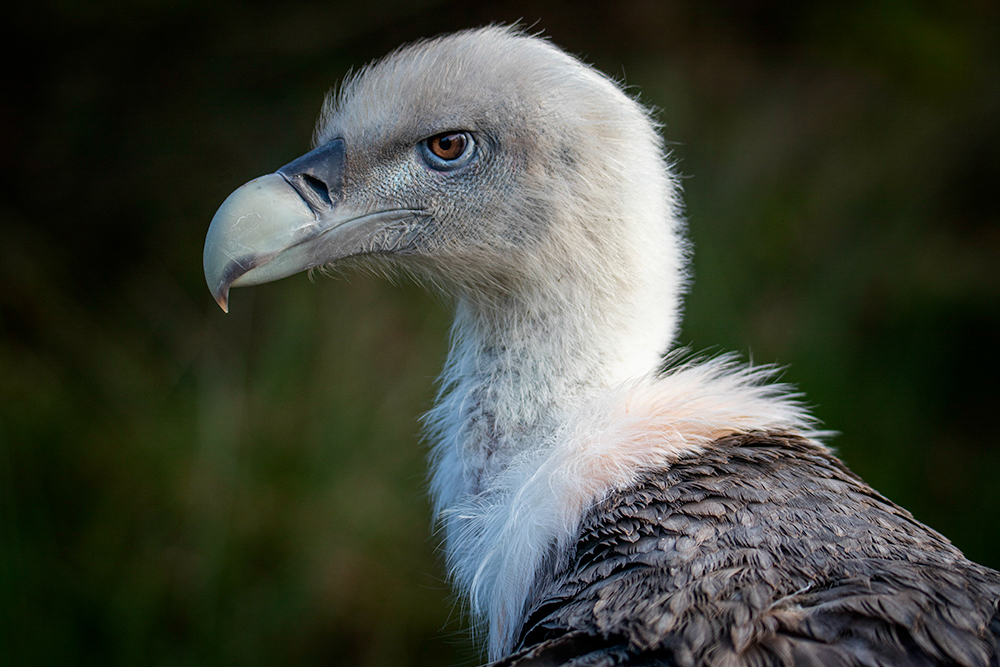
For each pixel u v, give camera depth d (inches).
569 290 208.5
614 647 149.1
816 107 504.1
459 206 213.2
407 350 398.3
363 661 331.3
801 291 437.7
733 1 529.7
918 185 481.1
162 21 473.4
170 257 456.8
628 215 209.0
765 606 147.3
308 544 346.3
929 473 395.9
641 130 218.7
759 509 167.0
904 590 150.3
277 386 392.8
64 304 448.5
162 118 480.4
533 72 211.5
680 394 196.7
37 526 352.8
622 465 180.1
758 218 458.9
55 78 483.2
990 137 485.4
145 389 407.2
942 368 425.4
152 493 362.3
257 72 482.0
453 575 208.2
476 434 210.2
